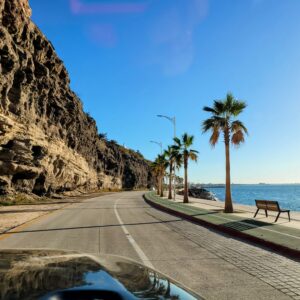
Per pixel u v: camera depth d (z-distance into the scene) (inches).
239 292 263.6
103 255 123.3
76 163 2795.3
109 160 4958.2
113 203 1653.5
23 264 95.7
